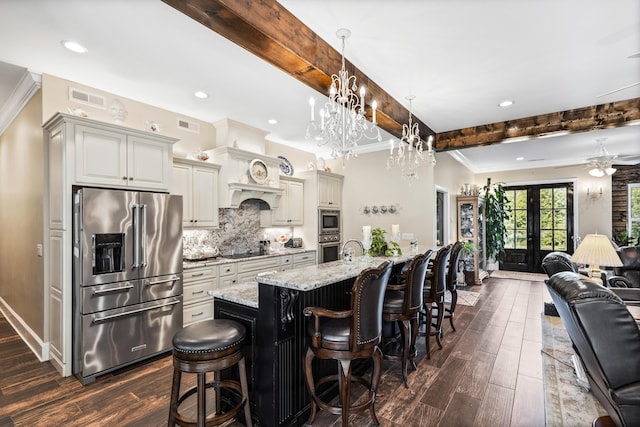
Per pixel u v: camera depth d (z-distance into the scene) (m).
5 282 4.30
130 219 2.97
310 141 5.62
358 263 2.80
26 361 3.05
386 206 5.61
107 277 2.81
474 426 2.06
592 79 3.16
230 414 1.85
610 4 2.06
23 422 2.14
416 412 2.21
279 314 1.99
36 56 2.73
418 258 2.51
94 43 2.53
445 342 3.45
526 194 7.94
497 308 4.76
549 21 2.24
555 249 7.54
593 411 2.20
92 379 2.69
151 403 2.37
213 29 1.93
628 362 1.57
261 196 4.79
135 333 2.98
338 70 2.62
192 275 3.67
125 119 3.58
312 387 2.01
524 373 2.75
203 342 1.75
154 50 2.64
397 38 2.46
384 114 3.39
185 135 4.21
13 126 3.86
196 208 4.07
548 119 4.15
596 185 7.05
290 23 2.15
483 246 7.04
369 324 1.91
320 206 5.65
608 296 1.61
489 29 2.34
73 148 2.78
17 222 3.79
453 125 4.63
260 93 3.53
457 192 6.70
